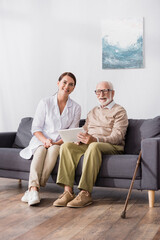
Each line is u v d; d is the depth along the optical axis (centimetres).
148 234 214
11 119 491
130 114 430
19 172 339
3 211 266
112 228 225
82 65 454
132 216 253
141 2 423
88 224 234
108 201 302
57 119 346
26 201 295
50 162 311
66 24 460
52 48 468
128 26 427
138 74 426
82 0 451
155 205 287
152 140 281
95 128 343
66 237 209
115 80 436
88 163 294
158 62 418
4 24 490
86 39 450
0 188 357
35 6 475
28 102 482
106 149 309
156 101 420
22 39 482
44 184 312
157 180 279
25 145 385
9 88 490
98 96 346
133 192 343
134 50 425
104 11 440
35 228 226
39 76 476
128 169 288
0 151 349
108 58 437
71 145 305
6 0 488
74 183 310
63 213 261
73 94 458
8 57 489
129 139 339
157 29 417
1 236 210
